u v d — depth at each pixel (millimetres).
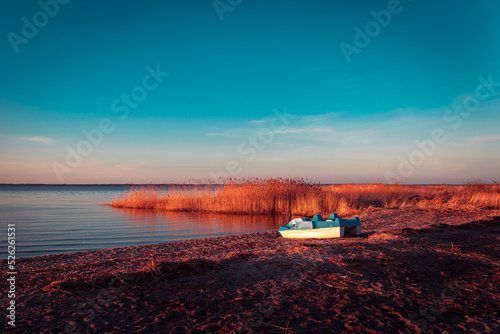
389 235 8469
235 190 22016
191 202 22891
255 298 4406
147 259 7582
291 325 3602
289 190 21500
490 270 5516
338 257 6230
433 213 14125
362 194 24547
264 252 7137
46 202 33031
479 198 18094
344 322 3662
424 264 5777
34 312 4023
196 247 9297
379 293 4496
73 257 8305
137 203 25281
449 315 3844
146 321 3723
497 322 3645
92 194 57594
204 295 4531
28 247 10484
